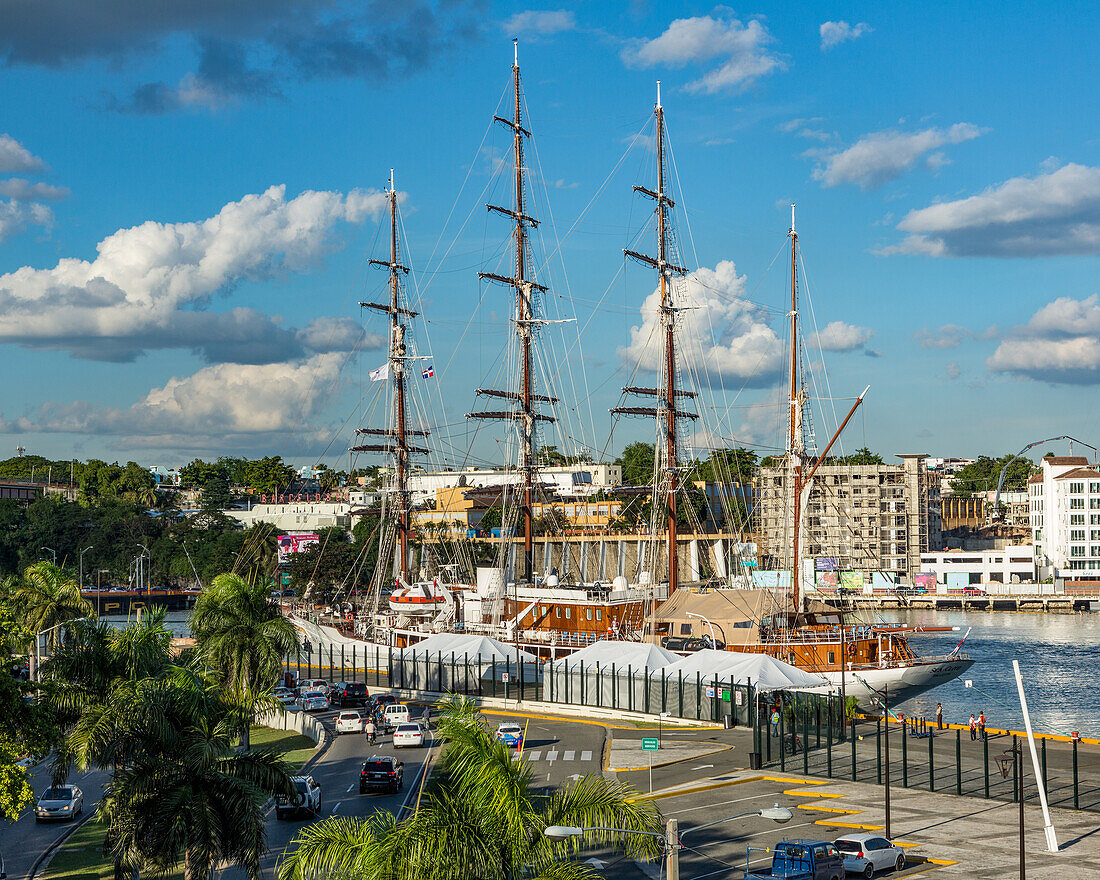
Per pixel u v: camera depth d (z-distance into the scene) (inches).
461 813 1331.2
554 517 6569.9
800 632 4202.8
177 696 1851.6
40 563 4488.2
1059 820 2313.0
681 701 3595.0
